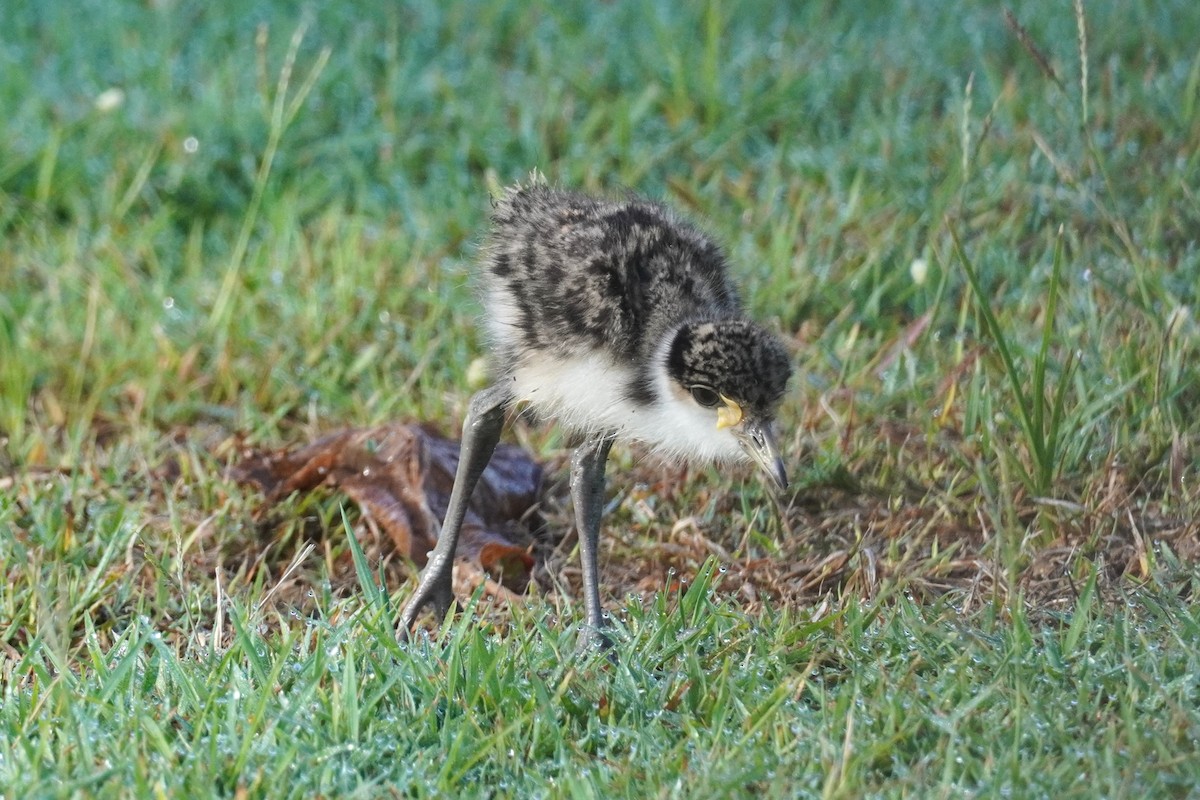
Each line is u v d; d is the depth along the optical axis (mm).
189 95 15031
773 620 8344
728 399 8305
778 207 13156
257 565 9625
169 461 10836
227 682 7652
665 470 10422
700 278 9000
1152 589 8602
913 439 10484
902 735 6949
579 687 7645
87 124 14375
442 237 13133
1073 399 10445
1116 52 14734
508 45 15891
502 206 9492
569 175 13664
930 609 8406
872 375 11242
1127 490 9797
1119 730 7035
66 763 6828
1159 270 11422
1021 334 11258
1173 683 7297
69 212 13836
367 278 12578
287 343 12039
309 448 10555
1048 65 10734
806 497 10172
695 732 7160
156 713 7391
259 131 14242
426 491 10031
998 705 7293
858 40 15367
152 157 13789
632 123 14250
